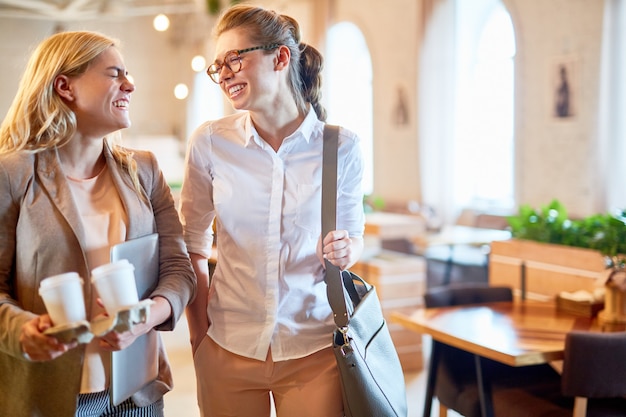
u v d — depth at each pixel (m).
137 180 1.99
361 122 11.48
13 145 1.86
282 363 2.12
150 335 1.96
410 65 9.91
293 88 2.11
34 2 12.17
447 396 3.32
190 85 15.75
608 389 2.73
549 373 3.35
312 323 2.14
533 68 8.02
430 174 9.34
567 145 7.61
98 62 1.85
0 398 1.86
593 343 2.70
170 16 15.64
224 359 2.16
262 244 2.10
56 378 1.80
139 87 15.82
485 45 9.11
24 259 1.80
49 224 1.80
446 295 3.70
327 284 2.01
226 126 2.14
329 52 11.56
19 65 2.13
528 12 8.04
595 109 7.26
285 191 2.09
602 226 4.10
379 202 9.45
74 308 1.54
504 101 8.87
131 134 15.73
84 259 1.82
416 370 5.06
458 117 9.22
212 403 2.21
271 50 2.01
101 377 1.89
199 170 2.16
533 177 8.05
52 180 1.84
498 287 3.79
